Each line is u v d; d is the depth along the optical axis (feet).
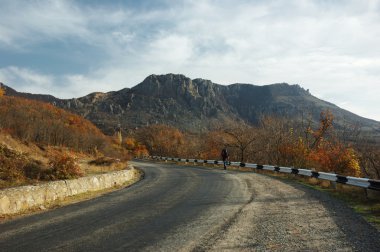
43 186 44.32
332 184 56.65
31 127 142.00
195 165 154.61
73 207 41.83
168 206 40.57
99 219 33.65
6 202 37.27
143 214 35.78
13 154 69.51
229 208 38.01
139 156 299.58
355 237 25.34
